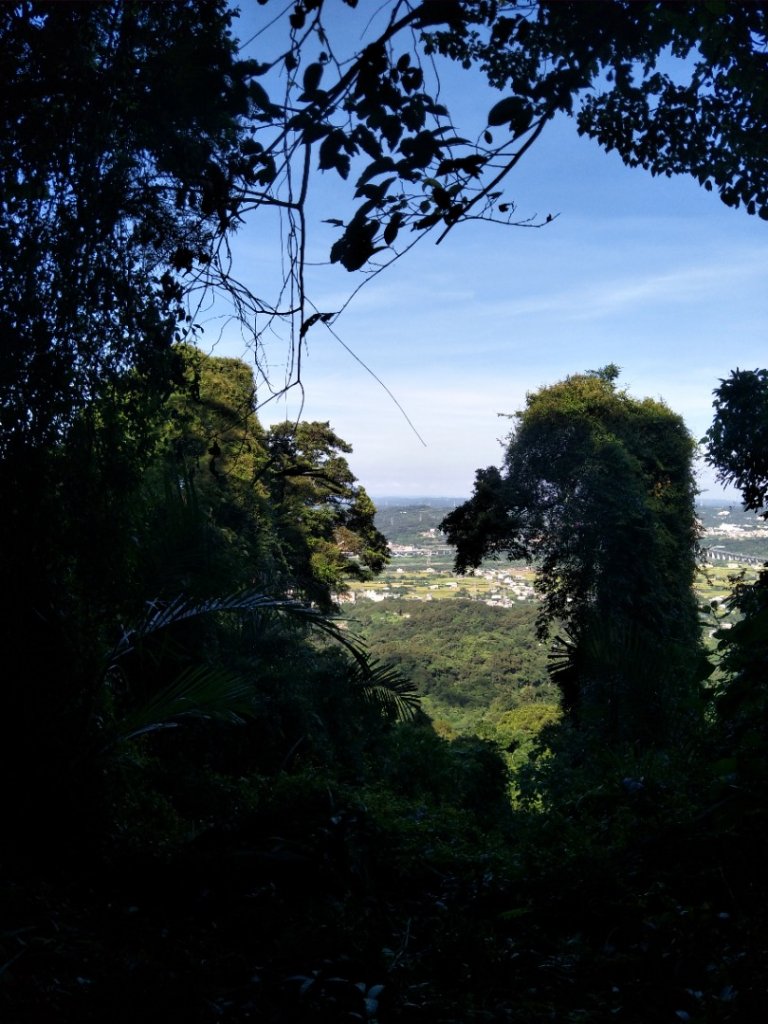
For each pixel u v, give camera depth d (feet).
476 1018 9.09
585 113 15.46
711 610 20.02
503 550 79.92
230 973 10.08
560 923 12.27
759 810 10.43
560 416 76.59
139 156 12.89
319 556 69.77
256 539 37.01
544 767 21.54
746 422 38.52
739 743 13.80
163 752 25.13
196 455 18.24
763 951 9.48
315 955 10.61
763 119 14.35
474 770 36.78
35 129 12.56
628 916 11.84
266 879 13.62
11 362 14.10
